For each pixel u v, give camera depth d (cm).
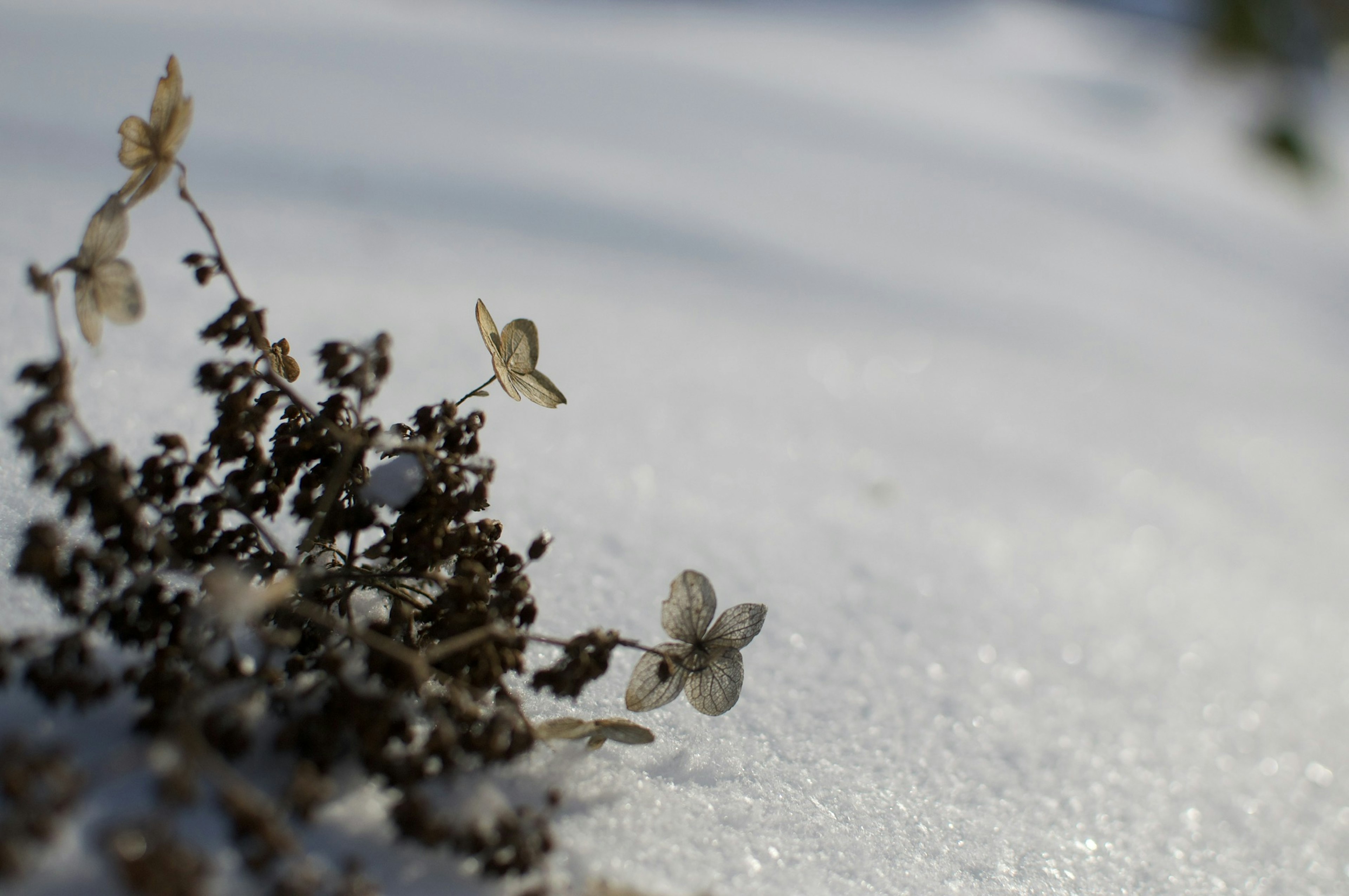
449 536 48
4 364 61
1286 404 139
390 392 73
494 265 113
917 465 90
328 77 177
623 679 53
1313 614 78
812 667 57
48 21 168
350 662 48
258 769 44
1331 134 258
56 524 50
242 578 47
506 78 209
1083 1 384
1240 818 55
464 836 44
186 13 201
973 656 61
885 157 210
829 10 369
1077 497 92
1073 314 154
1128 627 68
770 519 71
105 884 41
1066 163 232
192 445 58
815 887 47
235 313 47
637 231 138
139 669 44
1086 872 51
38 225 84
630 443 78
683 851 47
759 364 107
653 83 232
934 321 136
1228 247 204
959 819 51
